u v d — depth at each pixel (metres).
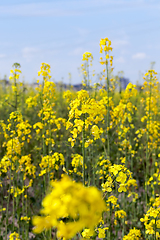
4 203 5.26
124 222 3.88
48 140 4.11
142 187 5.44
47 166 3.67
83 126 2.20
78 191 0.86
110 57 4.01
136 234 2.82
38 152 5.55
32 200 4.70
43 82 4.32
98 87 4.91
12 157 3.80
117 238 3.91
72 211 0.84
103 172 3.51
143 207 4.55
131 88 4.50
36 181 5.50
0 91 13.55
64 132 6.86
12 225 3.81
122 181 2.08
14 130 3.85
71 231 0.82
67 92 4.94
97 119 2.22
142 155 6.32
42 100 4.56
